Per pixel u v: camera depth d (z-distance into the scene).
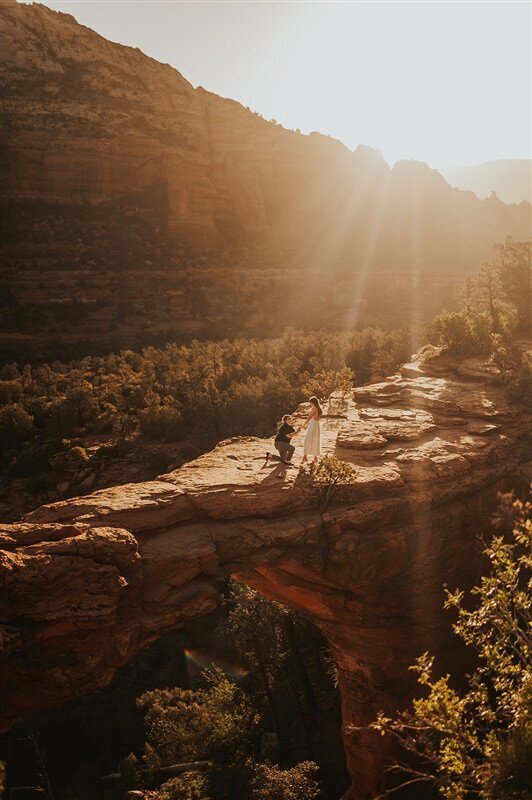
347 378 26.25
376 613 18.69
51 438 57.69
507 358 27.20
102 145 152.62
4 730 12.73
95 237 140.25
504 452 20.97
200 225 155.25
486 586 10.69
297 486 16.86
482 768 9.11
